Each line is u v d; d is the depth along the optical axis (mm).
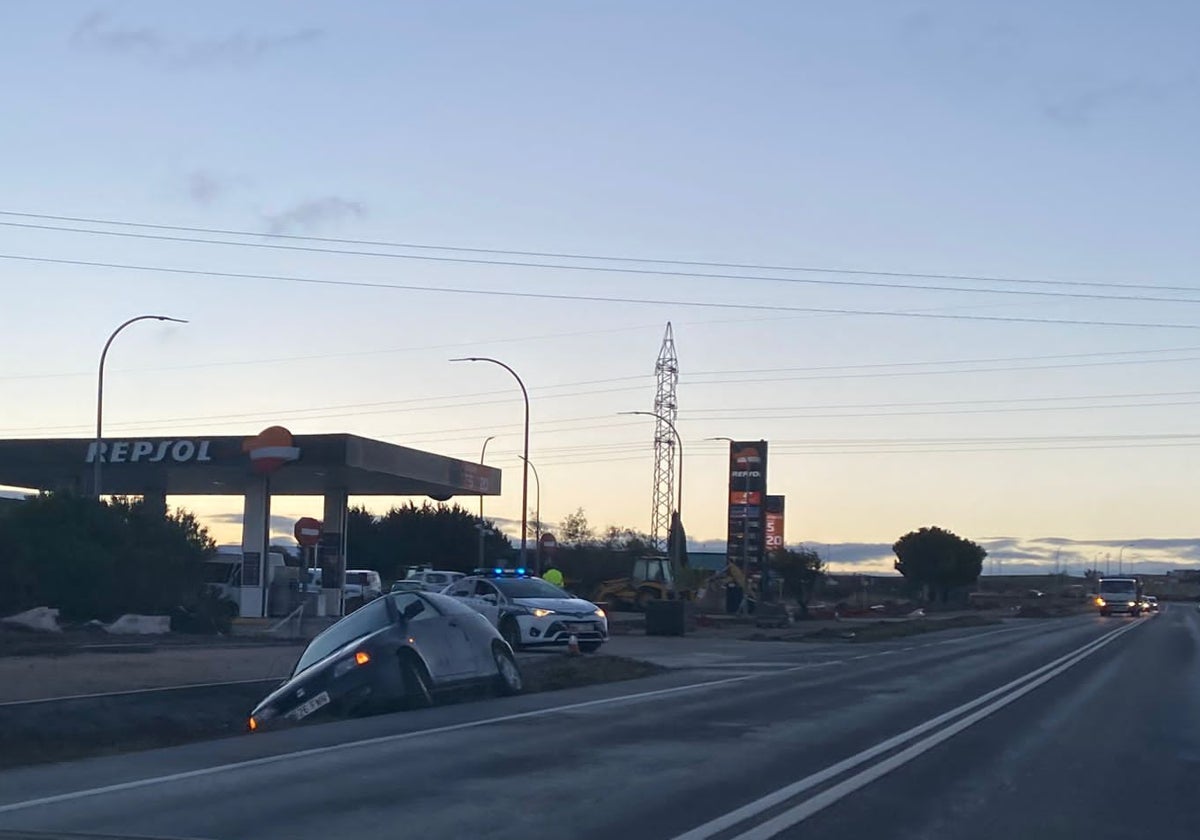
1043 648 39781
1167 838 10844
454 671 20047
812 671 27781
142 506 43438
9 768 13938
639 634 45719
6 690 21641
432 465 53688
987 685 24969
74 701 20031
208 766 13727
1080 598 148000
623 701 20516
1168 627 60750
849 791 12547
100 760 14250
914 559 127812
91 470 51312
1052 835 10828
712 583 77062
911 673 27672
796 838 10414
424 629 19828
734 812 11359
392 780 12867
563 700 20641
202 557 43000
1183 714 20297
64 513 39375
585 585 85500
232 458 48000
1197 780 13859
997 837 10680
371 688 18609
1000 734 17266
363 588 62844
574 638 31656
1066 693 23578
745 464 72000
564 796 12062
